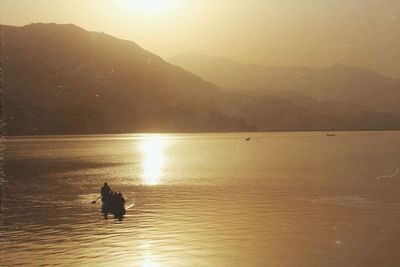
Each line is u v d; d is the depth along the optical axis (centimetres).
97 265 2155
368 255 2266
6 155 10956
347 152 11644
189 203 3841
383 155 10488
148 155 11056
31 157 10419
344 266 2106
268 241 2528
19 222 3142
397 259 2188
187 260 2214
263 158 9956
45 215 3406
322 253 2294
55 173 6875
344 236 2625
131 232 2775
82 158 10150
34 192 4762
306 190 4675
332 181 5525
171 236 2652
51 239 2639
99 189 4978
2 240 2622
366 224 2928
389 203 3759
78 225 3019
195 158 10062
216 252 2327
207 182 5512
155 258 2241
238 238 2588
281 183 5347
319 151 12294
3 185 5388
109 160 9569
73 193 4672
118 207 3572
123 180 5853
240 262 2170
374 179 5722
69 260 2231
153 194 4441
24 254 2342
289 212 3366
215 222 3019
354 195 4272
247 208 3559
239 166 7950
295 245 2438
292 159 9581
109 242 2548
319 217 3167
